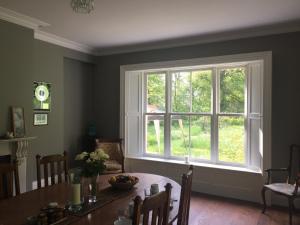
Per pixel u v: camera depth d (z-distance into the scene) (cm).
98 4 282
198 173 420
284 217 324
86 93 520
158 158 475
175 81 467
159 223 132
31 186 362
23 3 281
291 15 312
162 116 479
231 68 418
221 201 379
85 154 197
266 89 363
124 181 218
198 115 445
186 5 284
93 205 181
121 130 486
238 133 412
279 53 358
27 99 343
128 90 487
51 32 389
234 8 292
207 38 405
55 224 150
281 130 358
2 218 158
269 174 342
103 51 503
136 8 293
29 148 354
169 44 439
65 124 477
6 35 316
